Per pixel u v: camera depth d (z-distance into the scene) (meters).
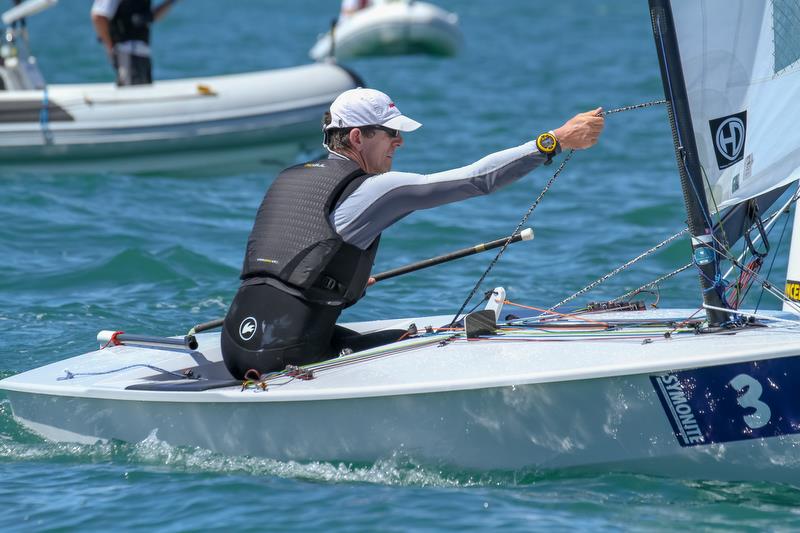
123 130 41.34
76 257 28.67
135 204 36.19
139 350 18.11
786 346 13.27
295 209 15.15
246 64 81.06
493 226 31.81
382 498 13.80
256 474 14.88
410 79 72.94
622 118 53.41
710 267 14.34
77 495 14.32
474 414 14.10
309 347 15.30
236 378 15.91
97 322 22.84
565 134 14.09
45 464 15.66
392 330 16.73
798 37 13.86
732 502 13.45
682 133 13.84
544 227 31.45
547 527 12.86
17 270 27.14
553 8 153.50
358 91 15.24
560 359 14.15
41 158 41.00
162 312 23.81
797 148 14.21
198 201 37.06
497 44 99.75
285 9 152.25
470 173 14.31
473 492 14.01
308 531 12.87
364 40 88.88
